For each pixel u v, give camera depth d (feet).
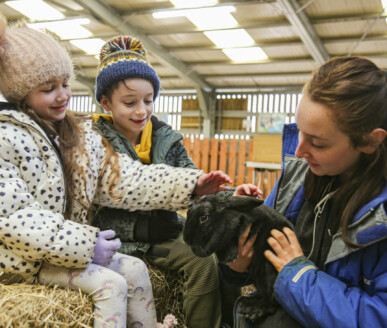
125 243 7.15
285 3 27.68
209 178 6.75
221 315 7.08
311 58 39.19
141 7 32.48
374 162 4.62
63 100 5.89
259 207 5.57
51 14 34.55
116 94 7.28
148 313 5.99
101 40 39.50
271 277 5.16
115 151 7.00
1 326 4.45
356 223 4.50
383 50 36.37
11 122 5.30
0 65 5.50
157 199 6.77
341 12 30.09
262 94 50.93
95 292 5.30
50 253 4.99
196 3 30.68
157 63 45.70
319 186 5.37
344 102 4.30
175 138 8.02
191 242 5.56
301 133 4.71
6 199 4.87
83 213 6.17
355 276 4.69
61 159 5.73
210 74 47.42
